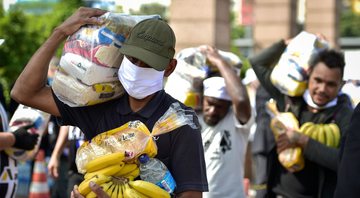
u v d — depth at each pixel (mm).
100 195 3873
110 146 3959
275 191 6133
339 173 3787
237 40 39781
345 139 3953
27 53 17109
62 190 9602
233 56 6996
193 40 14391
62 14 18844
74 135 7805
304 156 5832
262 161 6219
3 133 5621
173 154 4000
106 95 4164
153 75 3973
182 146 3982
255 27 20875
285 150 5922
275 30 20656
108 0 6602
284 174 6062
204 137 6590
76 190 3975
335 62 5898
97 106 4238
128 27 4133
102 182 3916
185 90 6660
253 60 6594
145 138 3934
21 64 16953
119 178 3943
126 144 3930
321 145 5766
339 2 26562
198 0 14320
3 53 16875
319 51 6078
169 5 15805
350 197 3701
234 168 6566
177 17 14477
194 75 6641
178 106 4023
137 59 3949
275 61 6527
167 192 3951
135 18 4184
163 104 4102
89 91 4141
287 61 6184
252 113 6781
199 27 14367
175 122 3967
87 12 4211
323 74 5902
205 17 14328
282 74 6195
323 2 25781
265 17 20781
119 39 4117
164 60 3961
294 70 6105
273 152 6164
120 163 3920
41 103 4359
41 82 4348
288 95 6172
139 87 3986
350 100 6359
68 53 4180
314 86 5957
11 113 7859
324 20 25828
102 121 4188
